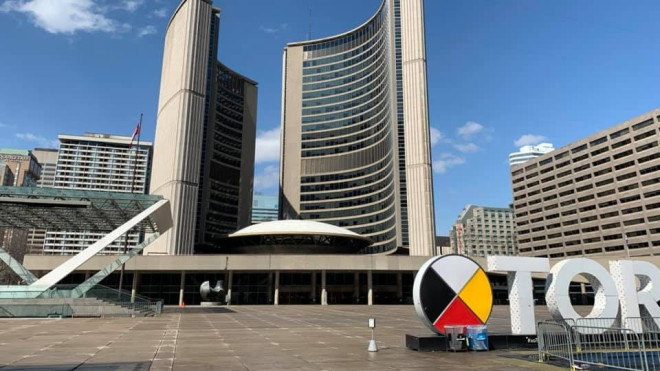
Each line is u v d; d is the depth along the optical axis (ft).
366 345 57.26
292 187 499.10
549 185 456.86
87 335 67.87
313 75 531.09
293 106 528.22
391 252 339.77
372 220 433.89
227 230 431.02
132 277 223.51
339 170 480.23
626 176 377.30
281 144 523.29
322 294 216.95
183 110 305.32
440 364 42.27
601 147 402.93
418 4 327.88
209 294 206.49
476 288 54.85
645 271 57.62
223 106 456.04
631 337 54.85
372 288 238.48
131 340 61.67
